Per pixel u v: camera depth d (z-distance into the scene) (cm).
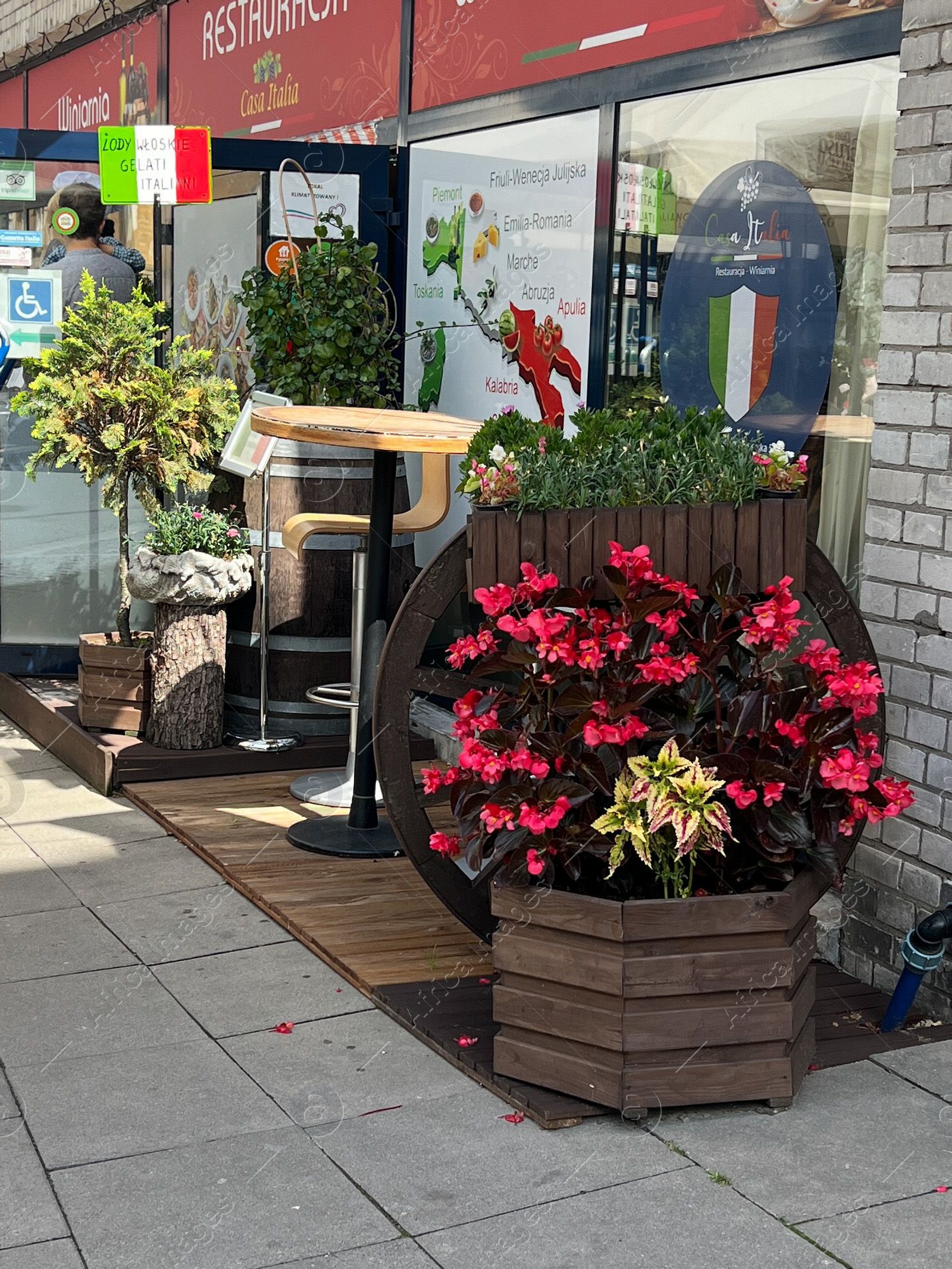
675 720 356
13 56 1180
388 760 393
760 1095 337
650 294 514
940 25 379
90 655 616
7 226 660
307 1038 376
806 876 349
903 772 404
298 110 757
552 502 357
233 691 630
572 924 333
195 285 686
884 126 418
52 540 700
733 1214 295
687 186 494
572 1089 337
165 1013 390
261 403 561
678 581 364
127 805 577
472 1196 302
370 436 439
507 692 367
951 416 383
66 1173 308
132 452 609
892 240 397
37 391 608
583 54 538
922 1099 346
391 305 675
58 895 479
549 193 564
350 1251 281
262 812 554
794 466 388
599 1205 299
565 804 333
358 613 534
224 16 834
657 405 513
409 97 655
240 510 618
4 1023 382
